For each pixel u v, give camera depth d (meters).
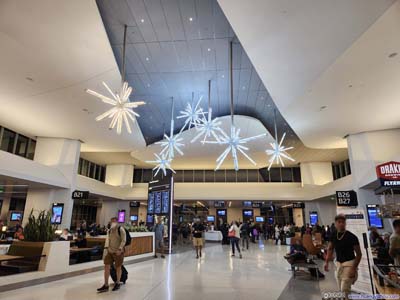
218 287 5.61
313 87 7.91
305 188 21.64
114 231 5.53
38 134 13.48
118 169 23.56
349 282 3.74
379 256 6.55
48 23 5.96
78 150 14.22
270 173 24.83
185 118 14.19
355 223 5.64
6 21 5.89
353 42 5.88
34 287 5.43
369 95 8.36
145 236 10.66
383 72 7.06
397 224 4.68
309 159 21.38
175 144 12.02
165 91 11.25
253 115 14.07
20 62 7.42
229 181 25.09
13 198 20.28
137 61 9.04
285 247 15.75
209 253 12.54
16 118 11.44
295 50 6.24
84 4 5.47
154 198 13.93
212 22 7.11
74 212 26.11
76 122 11.81
